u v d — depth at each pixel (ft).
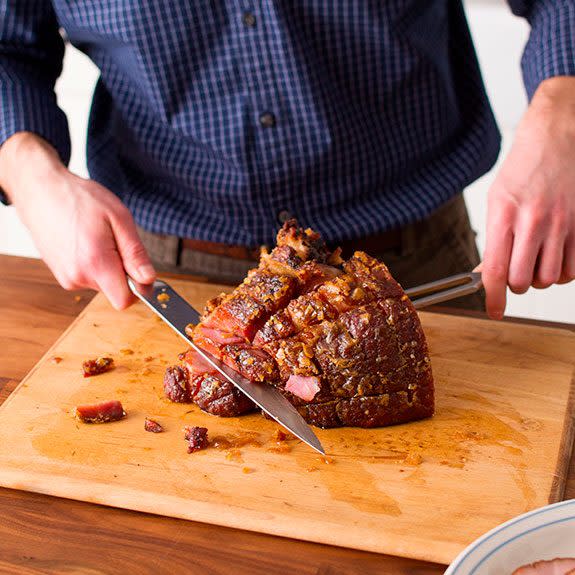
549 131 4.06
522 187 3.96
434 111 4.50
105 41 4.38
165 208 4.54
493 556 3.20
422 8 4.40
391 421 3.74
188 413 3.79
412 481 3.54
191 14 4.21
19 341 4.11
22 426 3.72
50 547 3.38
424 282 4.64
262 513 3.43
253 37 4.22
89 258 4.04
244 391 3.69
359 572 3.34
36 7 4.50
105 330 4.14
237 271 4.53
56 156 4.31
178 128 4.36
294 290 3.79
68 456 3.61
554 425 3.73
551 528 3.25
